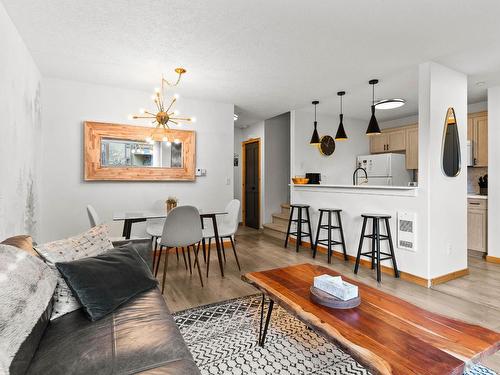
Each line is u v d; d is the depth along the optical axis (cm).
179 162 431
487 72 331
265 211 625
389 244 325
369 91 402
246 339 196
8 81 216
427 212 299
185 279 314
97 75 344
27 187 276
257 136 646
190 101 441
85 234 192
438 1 198
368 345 113
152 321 138
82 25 230
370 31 239
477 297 270
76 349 115
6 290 105
